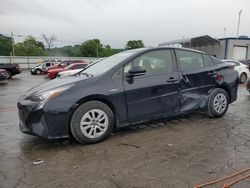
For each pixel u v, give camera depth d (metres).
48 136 3.87
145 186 2.85
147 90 4.55
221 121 5.35
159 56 4.87
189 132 4.65
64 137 3.99
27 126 3.99
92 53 76.81
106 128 4.24
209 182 2.90
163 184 2.88
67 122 3.95
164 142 4.16
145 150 3.84
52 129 3.87
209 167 3.27
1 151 3.88
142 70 4.35
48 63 29.62
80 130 4.01
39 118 3.85
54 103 3.85
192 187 2.81
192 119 5.49
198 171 3.16
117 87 4.28
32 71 29.23
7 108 7.40
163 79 4.74
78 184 2.90
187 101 5.07
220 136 4.43
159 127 4.95
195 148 3.90
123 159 3.54
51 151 3.86
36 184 2.91
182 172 3.15
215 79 5.44
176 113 4.97
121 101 4.32
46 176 3.09
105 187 2.83
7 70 21.02
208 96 5.38
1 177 3.08
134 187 2.83
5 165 3.40
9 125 5.36
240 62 15.71
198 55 5.41
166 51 4.97
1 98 9.59
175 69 4.96
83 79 4.19
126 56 4.67
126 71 4.46
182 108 5.03
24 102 4.02
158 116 4.77
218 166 3.29
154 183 2.90
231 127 4.93
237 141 4.18
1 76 16.75
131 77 4.45
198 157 3.57
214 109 5.48
